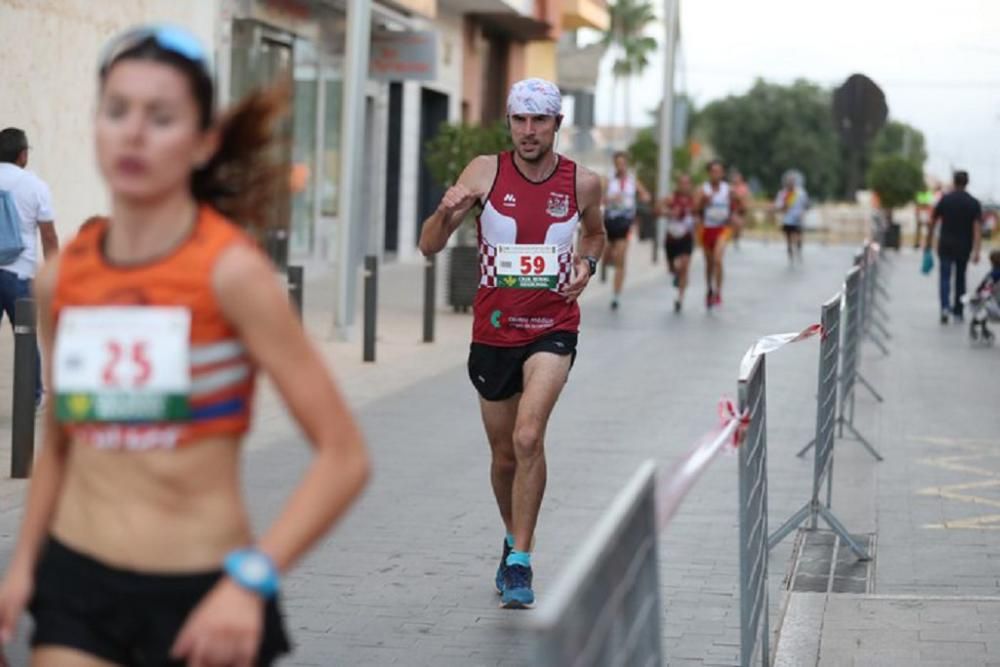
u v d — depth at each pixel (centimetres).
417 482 2588
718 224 6025
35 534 886
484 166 1822
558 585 674
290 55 6456
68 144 4641
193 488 838
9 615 878
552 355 1789
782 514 2464
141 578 834
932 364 4544
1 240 2847
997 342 5216
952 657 1708
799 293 7156
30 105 4416
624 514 809
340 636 1730
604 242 1888
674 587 1980
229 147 889
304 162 6681
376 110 7669
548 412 1784
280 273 6322
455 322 5191
